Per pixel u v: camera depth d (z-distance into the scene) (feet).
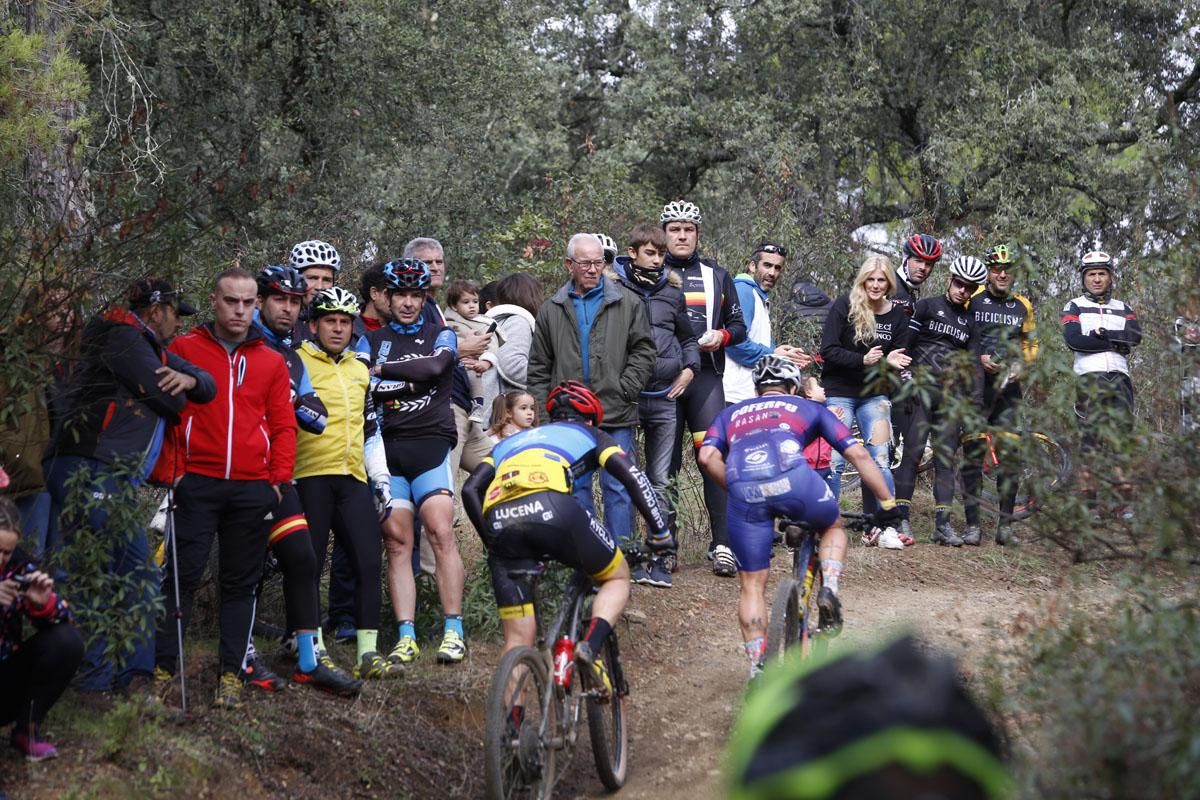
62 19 92.79
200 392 54.13
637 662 73.56
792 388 63.98
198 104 145.48
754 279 91.76
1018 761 32.65
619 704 57.77
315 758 53.88
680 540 97.35
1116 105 198.08
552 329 78.95
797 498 60.23
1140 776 31.55
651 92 216.13
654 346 80.28
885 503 61.93
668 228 86.33
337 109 152.97
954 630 76.07
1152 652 36.50
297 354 62.13
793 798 11.60
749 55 227.20
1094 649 38.99
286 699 58.08
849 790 11.44
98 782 45.68
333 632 71.31
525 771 49.98
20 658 45.96
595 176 172.14
